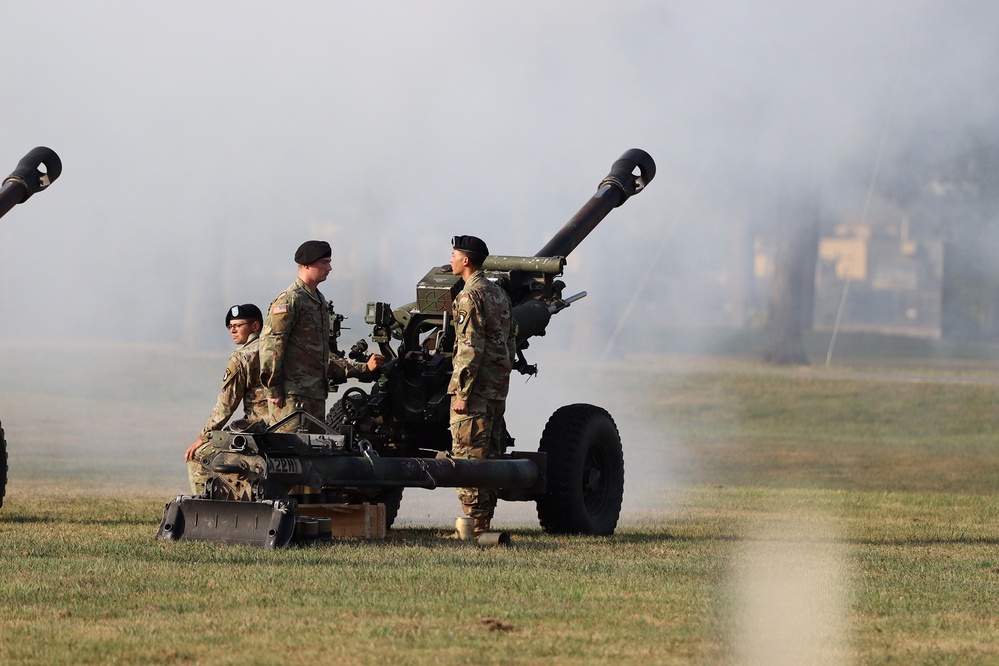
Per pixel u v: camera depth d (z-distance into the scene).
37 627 18.72
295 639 18.27
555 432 31.44
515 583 22.50
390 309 31.70
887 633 19.61
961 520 36.81
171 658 17.20
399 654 17.56
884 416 90.81
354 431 31.28
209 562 23.64
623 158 38.16
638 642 18.53
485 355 29.83
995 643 19.05
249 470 26.20
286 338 28.16
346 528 28.34
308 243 28.66
